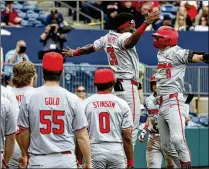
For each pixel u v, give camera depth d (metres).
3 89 22.58
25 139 20.20
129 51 25.19
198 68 43.50
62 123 19.83
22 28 45.19
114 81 23.44
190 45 47.75
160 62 25.67
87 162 20.12
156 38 25.53
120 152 23.14
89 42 46.12
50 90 19.94
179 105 25.48
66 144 19.86
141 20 48.91
